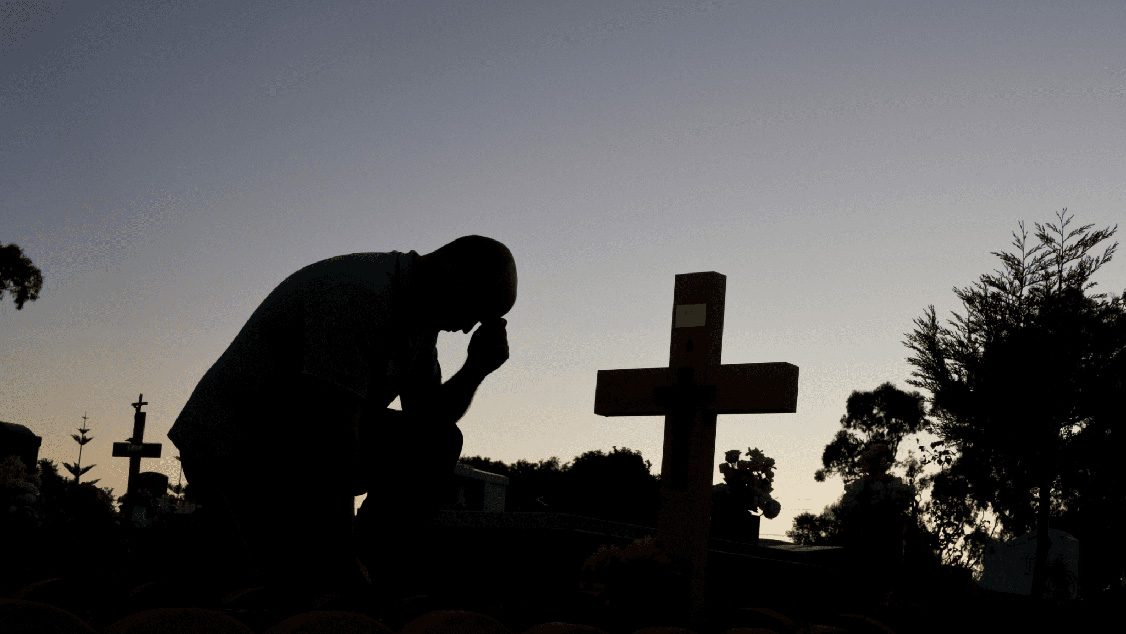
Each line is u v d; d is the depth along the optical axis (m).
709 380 4.66
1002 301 27.70
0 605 1.67
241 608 2.66
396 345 3.00
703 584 4.40
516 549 5.49
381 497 3.22
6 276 24.09
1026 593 21.88
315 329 2.78
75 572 3.97
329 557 2.77
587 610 3.81
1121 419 25.94
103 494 7.04
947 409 27.91
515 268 3.12
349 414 2.84
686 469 4.55
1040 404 26.52
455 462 3.32
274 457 2.83
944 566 9.79
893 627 6.08
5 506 6.49
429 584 5.45
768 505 8.91
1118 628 7.32
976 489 26.56
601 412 4.92
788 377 4.47
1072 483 27.09
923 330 28.27
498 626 2.01
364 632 1.89
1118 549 26.61
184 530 4.23
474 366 3.21
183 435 2.90
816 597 8.34
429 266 2.98
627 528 5.91
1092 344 26.56
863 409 44.31
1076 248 27.41
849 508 9.31
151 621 1.74
